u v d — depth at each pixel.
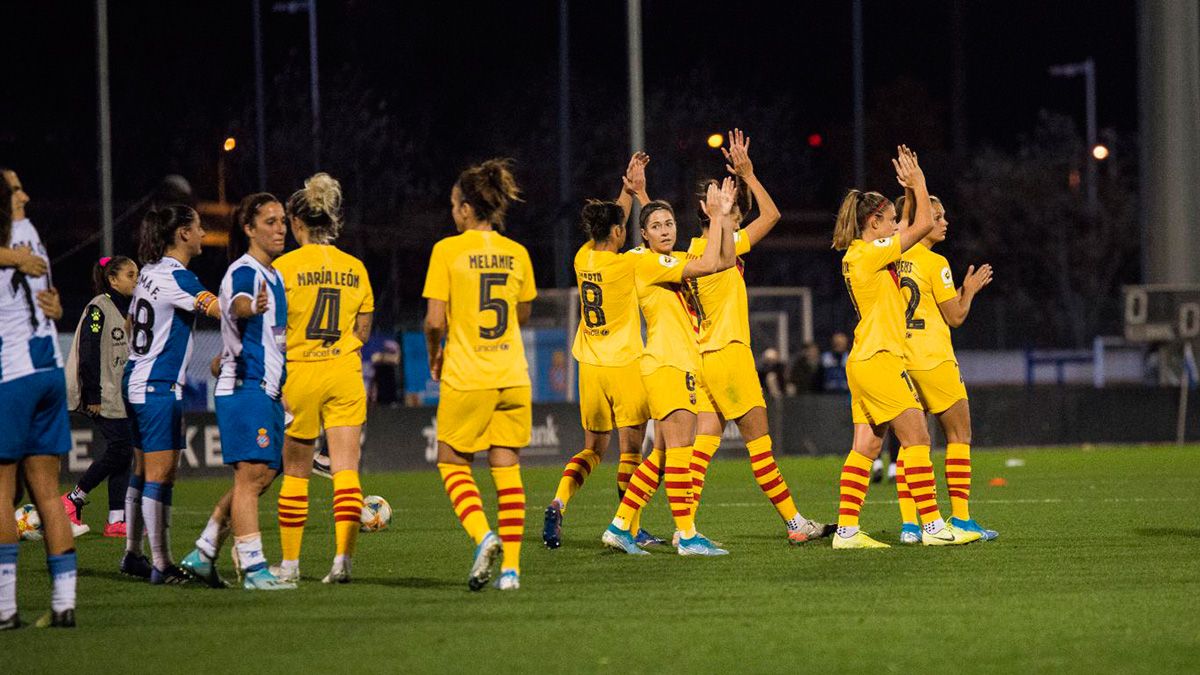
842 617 26.08
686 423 35.00
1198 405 91.00
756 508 49.28
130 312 32.09
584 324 36.56
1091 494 53.91
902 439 36.62
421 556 36.50
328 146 148.75
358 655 23.22
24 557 37.59
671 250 34.75
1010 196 185.88
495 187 29.47
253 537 30.48
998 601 27.67
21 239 26.19
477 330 29.16
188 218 31.88
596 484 63.62
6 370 25.88
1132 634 24.31
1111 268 184.00
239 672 22.17
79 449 69.25
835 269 168.38
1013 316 136.88
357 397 31.20
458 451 29.53
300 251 30.64
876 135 190.12
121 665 22.80
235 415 29.91
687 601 28.03
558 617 26.34
